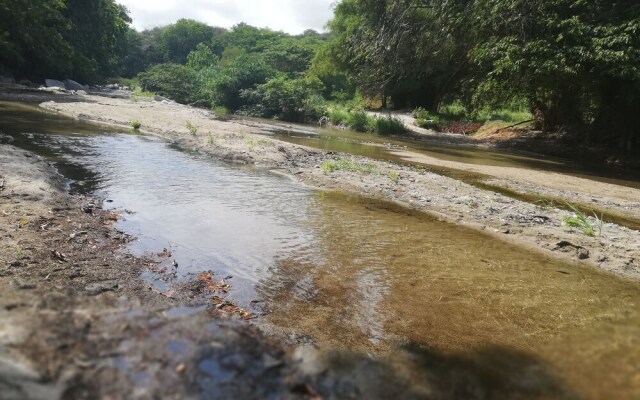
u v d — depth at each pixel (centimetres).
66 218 625
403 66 3228
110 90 4469
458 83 3516
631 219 940
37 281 416
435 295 507
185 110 2864
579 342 415
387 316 447
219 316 396
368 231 729
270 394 243
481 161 1678
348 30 3906
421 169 1333
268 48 8394
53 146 1219
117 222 655
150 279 470
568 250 698
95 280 442
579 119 2306
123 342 256
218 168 1123
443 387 325
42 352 236
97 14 4878
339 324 421
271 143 1508
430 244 688
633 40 1579
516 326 444
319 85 4456
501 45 1888
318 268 557
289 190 965
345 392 285
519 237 752
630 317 477
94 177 920
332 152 1528
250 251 590
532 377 351
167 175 997
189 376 236
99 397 212
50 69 3947
